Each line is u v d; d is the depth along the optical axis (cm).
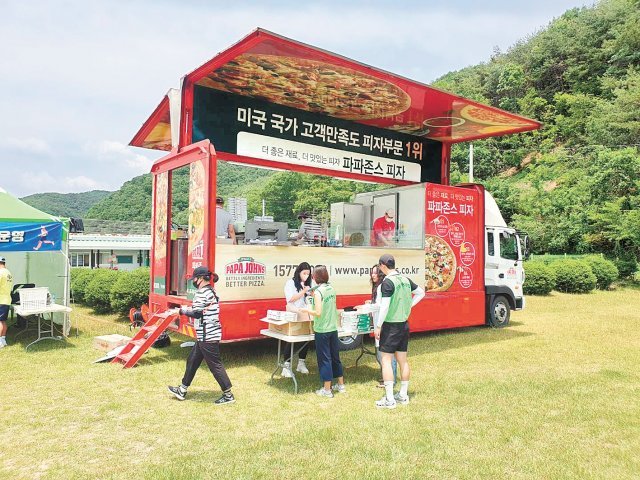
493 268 1118
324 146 980
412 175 1136
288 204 3406
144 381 627
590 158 3328
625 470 380
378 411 520
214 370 539
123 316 1143
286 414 511
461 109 938
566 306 1492
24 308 834
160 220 838
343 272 836
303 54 680
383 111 958
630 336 983
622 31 4212
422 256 947
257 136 884
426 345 894
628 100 3353
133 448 420
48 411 513
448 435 450
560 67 4731
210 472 371
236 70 748
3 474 371
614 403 545
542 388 604
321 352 573
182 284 791
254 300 729
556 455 407
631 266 2394
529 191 3250
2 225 842
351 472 374
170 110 828
